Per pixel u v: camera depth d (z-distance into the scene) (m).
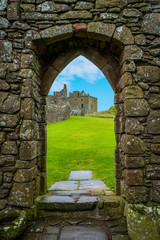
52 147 8.29
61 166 5.32
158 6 2.73
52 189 3.39
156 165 2.52
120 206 2.75
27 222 2.52
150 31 2.70
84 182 3.88
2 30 2.79
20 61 2.75
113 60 3.21
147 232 2.13
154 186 2.49
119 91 3.09
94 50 3.26
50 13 2.78
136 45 2.70
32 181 2.68
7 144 2.63
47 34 2.74
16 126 2.67
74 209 2.71
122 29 2.70
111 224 2.52
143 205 2.40
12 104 2.68
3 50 2.75
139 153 2.54
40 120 3.21
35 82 2.93
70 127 15.66
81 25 2.74
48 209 2.72
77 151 7.39
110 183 3.66
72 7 2.78
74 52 3.31
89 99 47.72
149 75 2.65
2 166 2.61
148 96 2.62
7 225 2.17
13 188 2.57
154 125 2.57
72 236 2.24
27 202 2.54
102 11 2.75
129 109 2.59
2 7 2.80
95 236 2.25
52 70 3.34
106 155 6.59
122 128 2.85
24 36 2.78
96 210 2.72
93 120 21.45
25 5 2.79
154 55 2.69
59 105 22.58
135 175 2.51
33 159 2.77
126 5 2.74
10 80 2.71
